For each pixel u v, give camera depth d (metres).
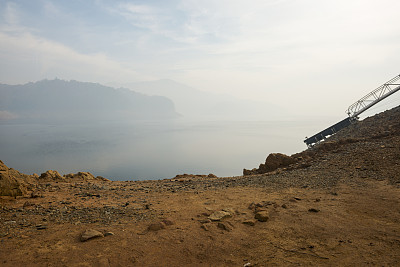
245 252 6.39
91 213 9.56
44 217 8.91
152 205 11.08
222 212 9.30
